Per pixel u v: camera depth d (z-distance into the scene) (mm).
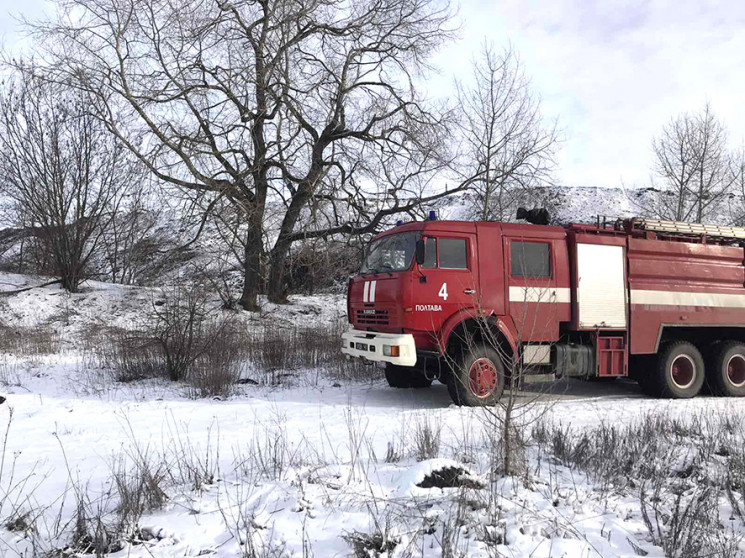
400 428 6535
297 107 18141
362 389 9977
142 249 22938
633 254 9055
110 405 8203
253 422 7031
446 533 3213
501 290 8227
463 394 7883
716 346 9625
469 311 7957
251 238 18516
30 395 8852
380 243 8938
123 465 4992
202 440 6027
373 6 19734
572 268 8672
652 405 8367
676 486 4281
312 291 24297
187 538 3305
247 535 3137
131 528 3381
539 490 4066
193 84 17703
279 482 4238
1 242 21891
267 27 17891
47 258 20062
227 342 11727
